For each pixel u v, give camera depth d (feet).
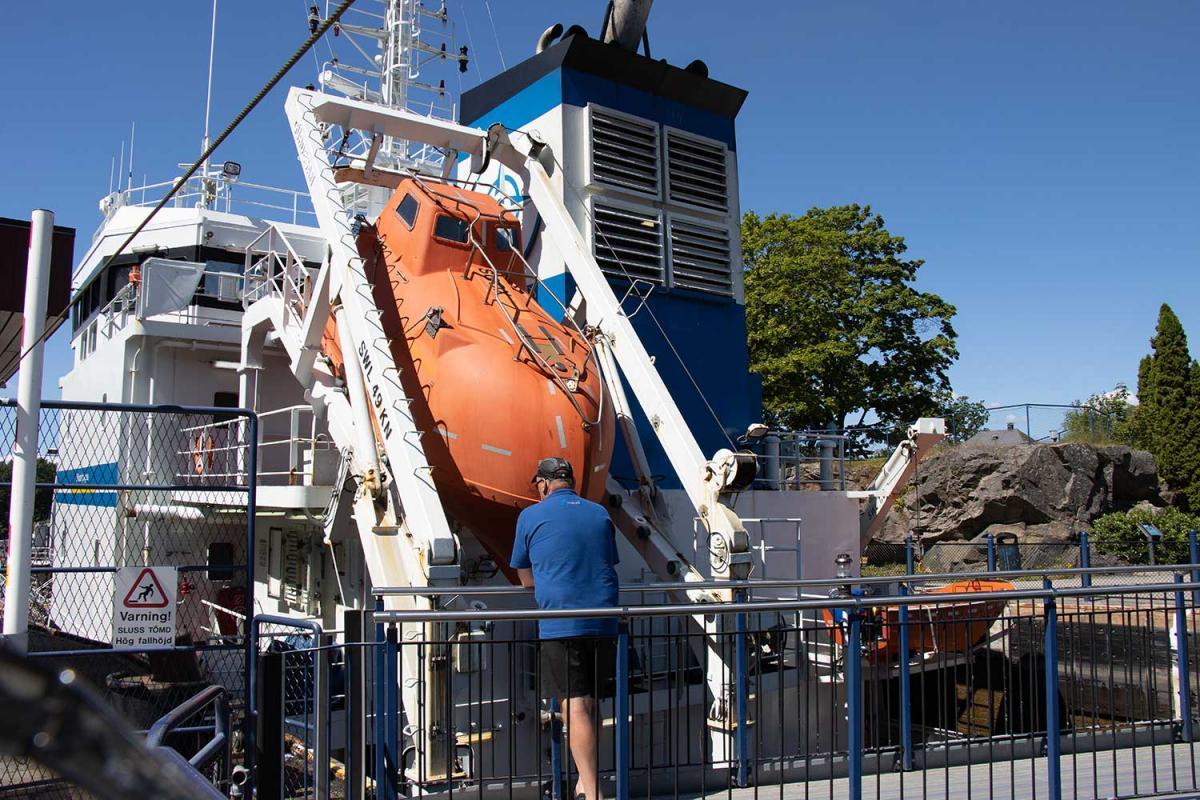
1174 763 20.27
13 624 20.54
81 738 3.18
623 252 40.57
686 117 43.78
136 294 45.16
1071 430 109.60
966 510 89.61
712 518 26.02
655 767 20.39
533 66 41.86
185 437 44.14
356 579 31.81
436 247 28.02
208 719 25.66
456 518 25.90
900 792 18.31
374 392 24.63
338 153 33.50
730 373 43.09
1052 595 18.69
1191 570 25.13
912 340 113.60
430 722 21.24
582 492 24.57
